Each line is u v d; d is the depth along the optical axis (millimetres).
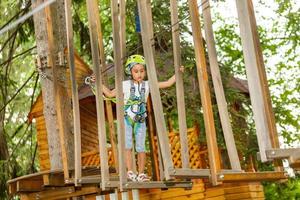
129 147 8242
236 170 6406
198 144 13250
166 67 14352
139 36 14117
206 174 6477
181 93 6559
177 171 6273
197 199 12969
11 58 16266
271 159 5848
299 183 17312
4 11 18812
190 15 6395
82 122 16234
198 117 13273
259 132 5895
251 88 5973
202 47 6332
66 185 9281
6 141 17109
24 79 22875
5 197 16125
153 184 7723
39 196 10359
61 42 12086
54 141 11211
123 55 8211
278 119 16438
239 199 13281
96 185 8820
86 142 16188
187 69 13773
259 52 6375
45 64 11070
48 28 8312
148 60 6512
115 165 8891
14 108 21609
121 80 7004
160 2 14430
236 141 14008
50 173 9062
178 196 13172
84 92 15312
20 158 19391
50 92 11203
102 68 8719
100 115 7238
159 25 14219
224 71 14266
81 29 16969
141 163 8320
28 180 10031
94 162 14734
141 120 8383
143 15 6609
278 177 6770
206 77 6281
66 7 7707
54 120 11219
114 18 7109
